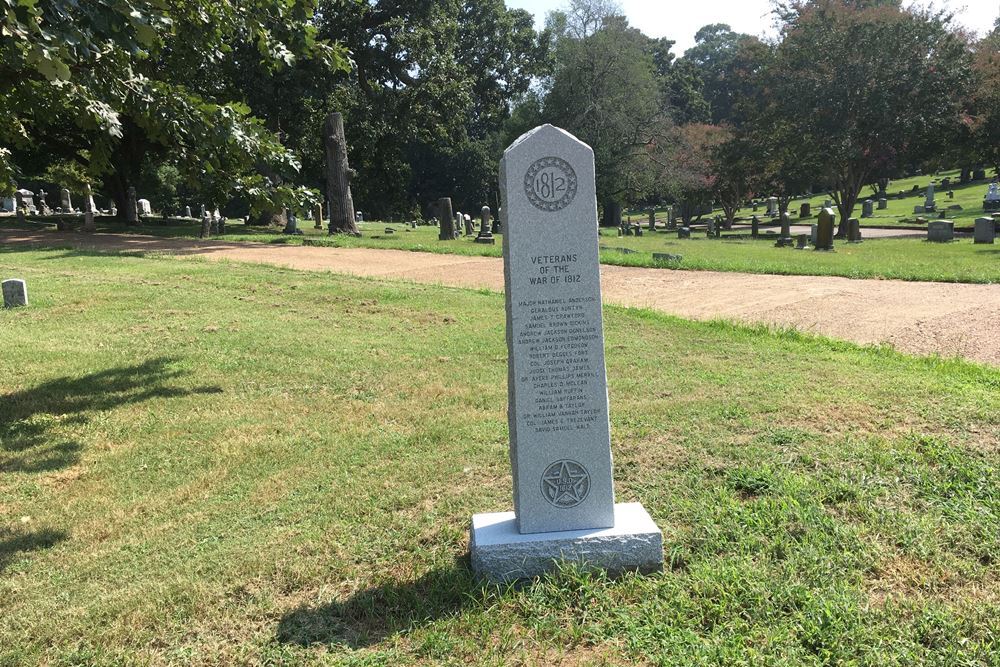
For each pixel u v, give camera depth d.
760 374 8.10
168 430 7.13
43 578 4.49
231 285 14.98
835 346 9.52
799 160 38.69
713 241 34.25
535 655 3.56
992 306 11.77
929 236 28.58
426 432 6.78
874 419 6.35
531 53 48.16
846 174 37.88
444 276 17.47
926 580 3.94
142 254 20.39
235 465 6.19
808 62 36.53
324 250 23.27
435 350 10.02
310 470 6.03
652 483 5.40
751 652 3.42
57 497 5.69
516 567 4.16
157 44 7.78
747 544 4.39
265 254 21.38
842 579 3.98
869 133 35.44
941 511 4.66
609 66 49.41
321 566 4.46
